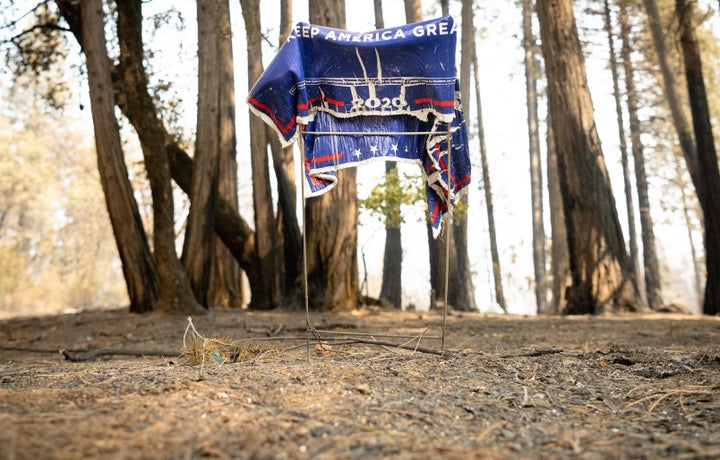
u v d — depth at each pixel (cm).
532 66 3409
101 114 1276
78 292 4566
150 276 1328
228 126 1862
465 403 363
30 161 5475
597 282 1534
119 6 1336
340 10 1447
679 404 382
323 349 561
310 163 511
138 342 876
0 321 1739
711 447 285
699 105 1762
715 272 1684
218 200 1734
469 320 1269
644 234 3475
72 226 6000
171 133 1703
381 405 346
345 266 1448
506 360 526
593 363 526
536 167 3653
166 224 1287
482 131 3278
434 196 541
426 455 256
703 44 2997
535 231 3641
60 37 1680
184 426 284
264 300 1689
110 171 1288
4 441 244
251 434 278
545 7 1641
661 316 1409
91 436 261
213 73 1466
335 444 271
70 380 425
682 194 3962
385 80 513
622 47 3075
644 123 3619
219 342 547
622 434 309
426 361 493
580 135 1586
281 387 373
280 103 493
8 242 5888
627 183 3494
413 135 527
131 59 1325
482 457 258
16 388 396
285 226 1709
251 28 1620
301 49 501
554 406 371
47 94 1788
